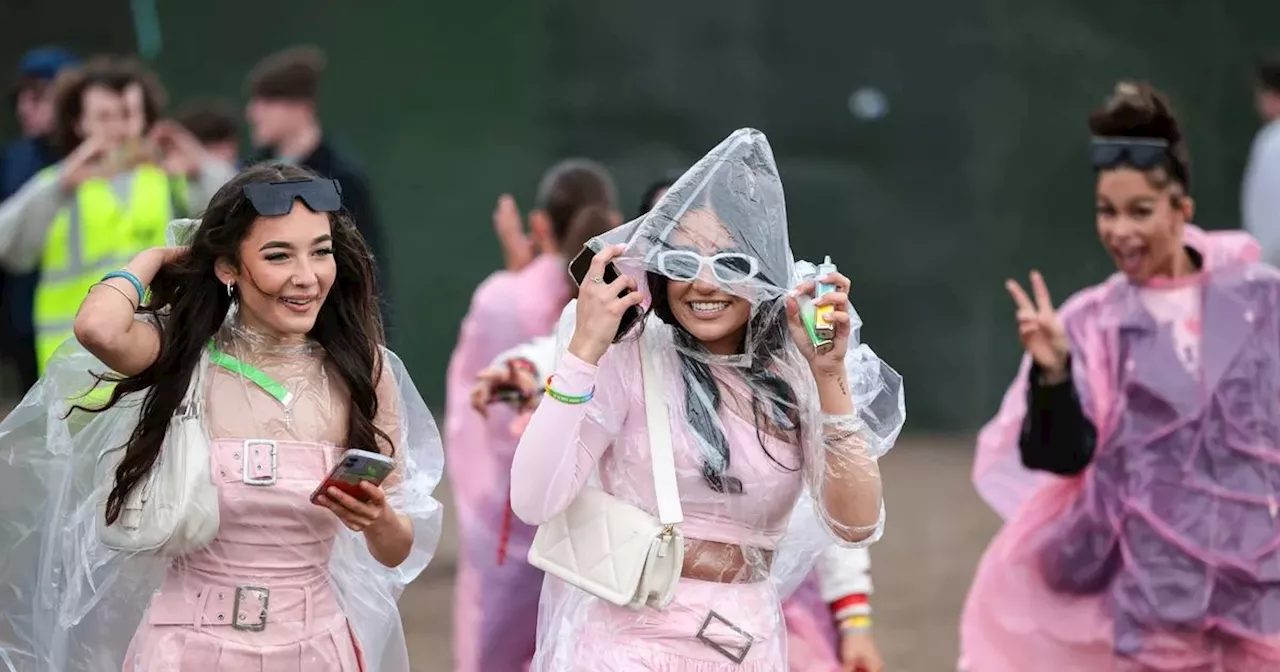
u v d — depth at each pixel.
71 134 20.59
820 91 37.06
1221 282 14.30
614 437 10.68
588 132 37.38
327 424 10.97
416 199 37.62
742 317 10.72
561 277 17.30
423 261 37.62
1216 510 14.01
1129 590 14.20
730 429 10.68
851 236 37.19
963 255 37.03
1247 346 14.16
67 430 11.35
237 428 10.73
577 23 37.28
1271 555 13.92
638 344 10.78
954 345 37.22
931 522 30.19
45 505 11.36
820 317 10.39
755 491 10.71
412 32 37.41
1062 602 14.66
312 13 37.19
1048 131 36.75
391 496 11.44
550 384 10.31
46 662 11.31
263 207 10.54
